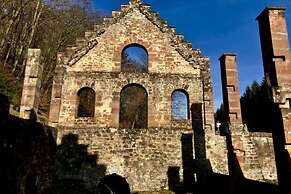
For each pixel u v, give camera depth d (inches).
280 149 419.2
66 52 914.1
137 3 971.9
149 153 825.5
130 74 901.8
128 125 1625.2
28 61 743.1
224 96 670.5
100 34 937.5
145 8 967.6
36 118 720.3
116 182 983.0
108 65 910.4
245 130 917.2
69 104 871.1
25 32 1341.0
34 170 638.5
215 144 838.5
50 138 735.7
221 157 828.6
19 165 570.9
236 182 581.6
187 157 824.9
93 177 801.6
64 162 809.5
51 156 743.7
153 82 896.3
